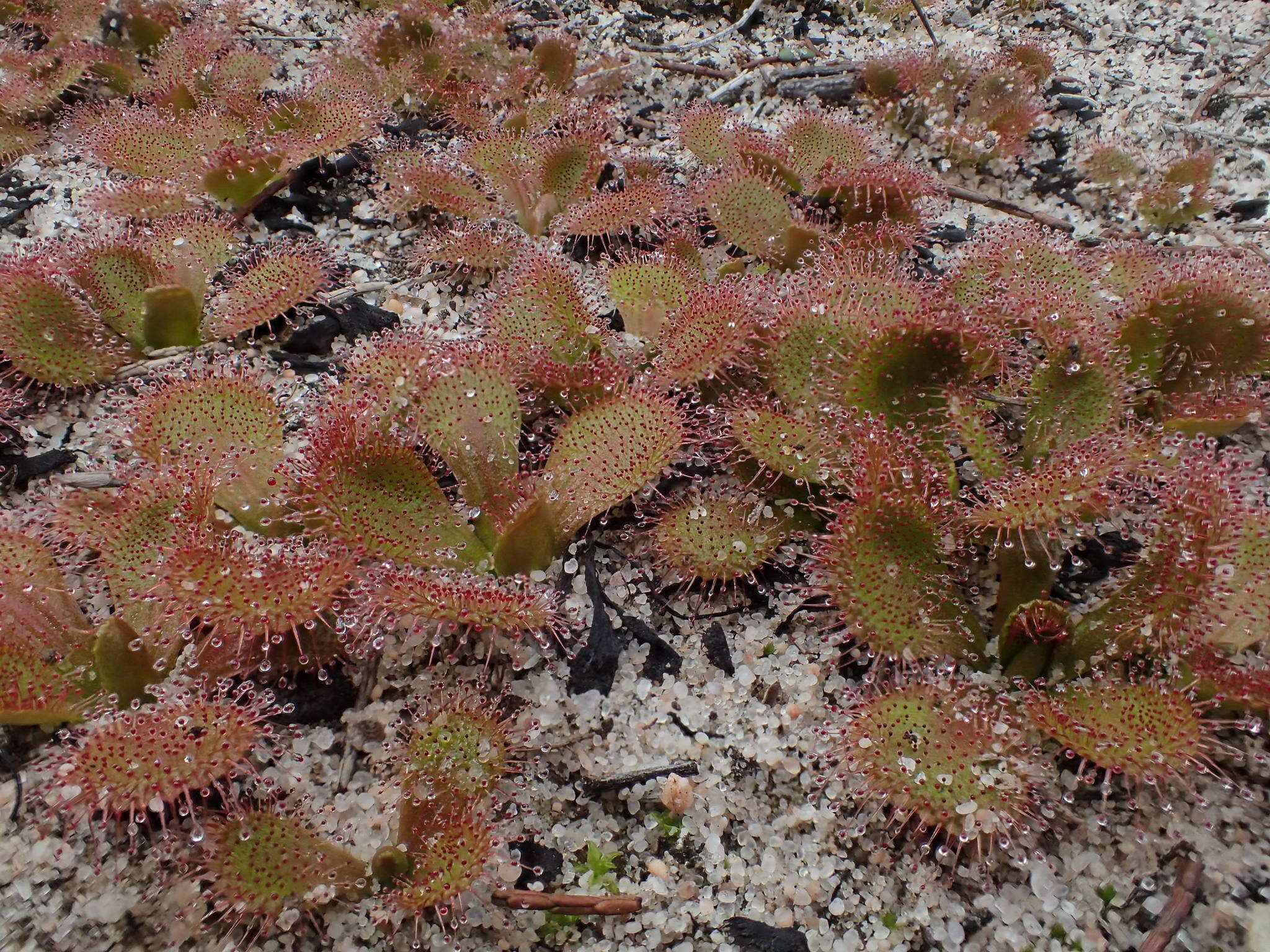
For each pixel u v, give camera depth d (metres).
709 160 0.15
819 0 0.21
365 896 0.09
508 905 0.09
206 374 0.11
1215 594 0.09
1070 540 0.11
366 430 0.10
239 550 0.09
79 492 0.11
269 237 0.15
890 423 0.10
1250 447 0.12
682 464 0.12
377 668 0.10
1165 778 0.08
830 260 0.12
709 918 0.09
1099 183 0.16
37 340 0.12
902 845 0.09
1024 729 0.09
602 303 0.14
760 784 0.10
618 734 0.10
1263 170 0.17
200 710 0.08
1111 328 0.11
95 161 0.15
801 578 0.11
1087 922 0.09
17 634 0.09
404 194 0.15
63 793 0.09
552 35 0.18
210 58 0.17
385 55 0.17
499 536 0.10
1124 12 0.21
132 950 0.09
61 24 0.17
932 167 0.17
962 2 0.21
